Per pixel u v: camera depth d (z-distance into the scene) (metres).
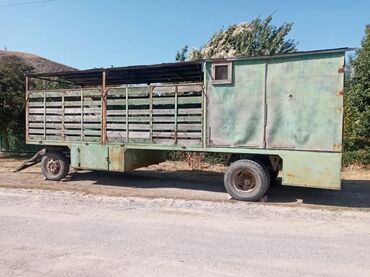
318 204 8.67
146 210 7.62
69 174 12.94
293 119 8.49
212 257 4.95
